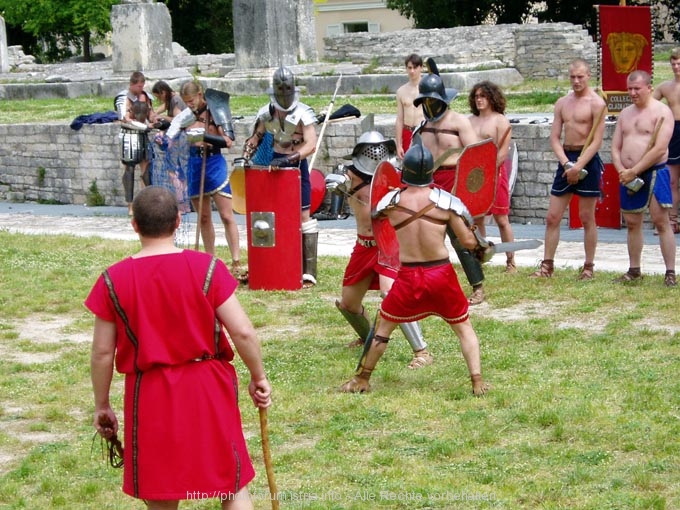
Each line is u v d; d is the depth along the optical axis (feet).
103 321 15.85
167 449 15.53
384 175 25.93
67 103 85.05
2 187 70.03
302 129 36.60
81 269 41.70
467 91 79.10
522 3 126.00
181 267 15.83
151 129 54.70
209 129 38.73
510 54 89.81
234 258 39.45
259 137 37.47
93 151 64.90
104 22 133.80
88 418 25.08
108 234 51.29
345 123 55.67
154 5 93.04
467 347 24.86
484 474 20.22
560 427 22.04
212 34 161.48
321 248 44.57
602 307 32.45
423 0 128.16
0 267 42.27
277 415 24.16
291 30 87.40
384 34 96.37
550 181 49.93
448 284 24.45
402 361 28.17
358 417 23.80
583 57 87.56
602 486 19.39
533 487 19.43
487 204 27.61
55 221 57.36
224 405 15.85
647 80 33.63
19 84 94.53
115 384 27.68
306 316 33.60
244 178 38.78
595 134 34.81
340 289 36.99
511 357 27.63
